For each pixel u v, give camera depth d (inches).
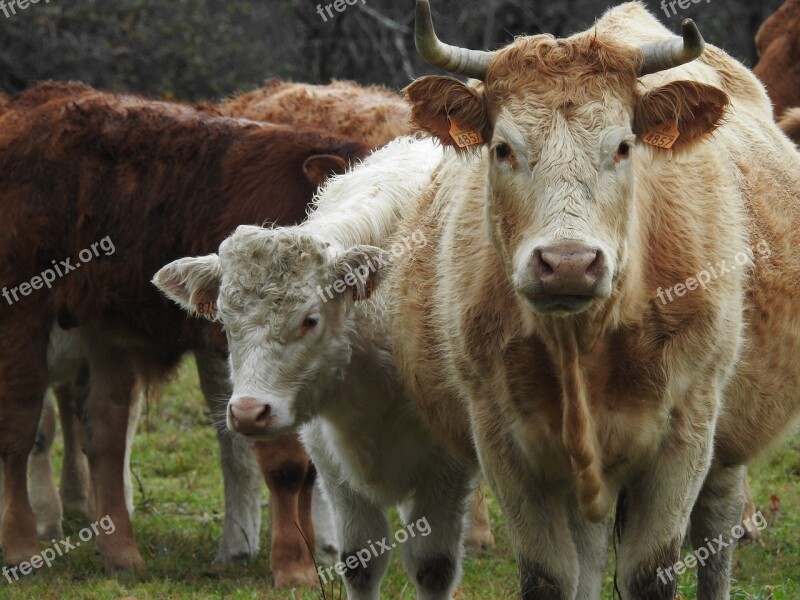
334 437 435.2
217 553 576.7
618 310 343.0
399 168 472.4
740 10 1305.4
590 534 414.0
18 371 557.3
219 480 713.0
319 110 692.7
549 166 320.2
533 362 356.5
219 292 413.4
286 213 527.5
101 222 550.0
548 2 1314.0
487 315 366.3
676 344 353.1
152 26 1227.9
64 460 672.4
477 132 344.2
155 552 581.0
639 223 349.4
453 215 394.0
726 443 407.8
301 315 405.7
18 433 557.9
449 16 1309.1
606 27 438.0
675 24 1275.8
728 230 373.7
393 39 1293.1
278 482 517.0
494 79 338.6
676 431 360.8
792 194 436.1
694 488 364.2
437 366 405.7
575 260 303.9
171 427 805.9
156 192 546.0
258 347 404.5
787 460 684.1
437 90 342.0
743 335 389.4
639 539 363.9
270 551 564.7
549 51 334.6
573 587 376.5
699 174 377.4
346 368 421.7
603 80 329.1
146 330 554.6
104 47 1195.9
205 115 568.4
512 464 372.2
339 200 467.2
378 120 663.1
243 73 1253.7
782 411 422.9
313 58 1299.2
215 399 569.9
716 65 466.9
